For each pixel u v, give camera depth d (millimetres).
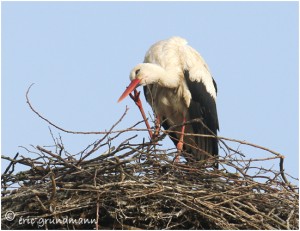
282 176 12516
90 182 11602
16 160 11938
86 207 11602
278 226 11789
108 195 11438
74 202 11297
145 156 12125
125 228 11578
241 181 12141
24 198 11445
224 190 12086
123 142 11789
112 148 12062
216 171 12508
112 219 11766
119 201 11445
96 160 11820
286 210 12133
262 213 11672
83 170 11469
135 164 11953
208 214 11555
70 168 11766
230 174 12438
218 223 11430
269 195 12023
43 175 11945
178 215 11562
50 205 11172
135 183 11484
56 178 11609
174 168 12258
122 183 11359
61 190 11391
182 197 11562
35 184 11766
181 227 11883
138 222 11750
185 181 12062
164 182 11758
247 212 11969
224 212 11523
